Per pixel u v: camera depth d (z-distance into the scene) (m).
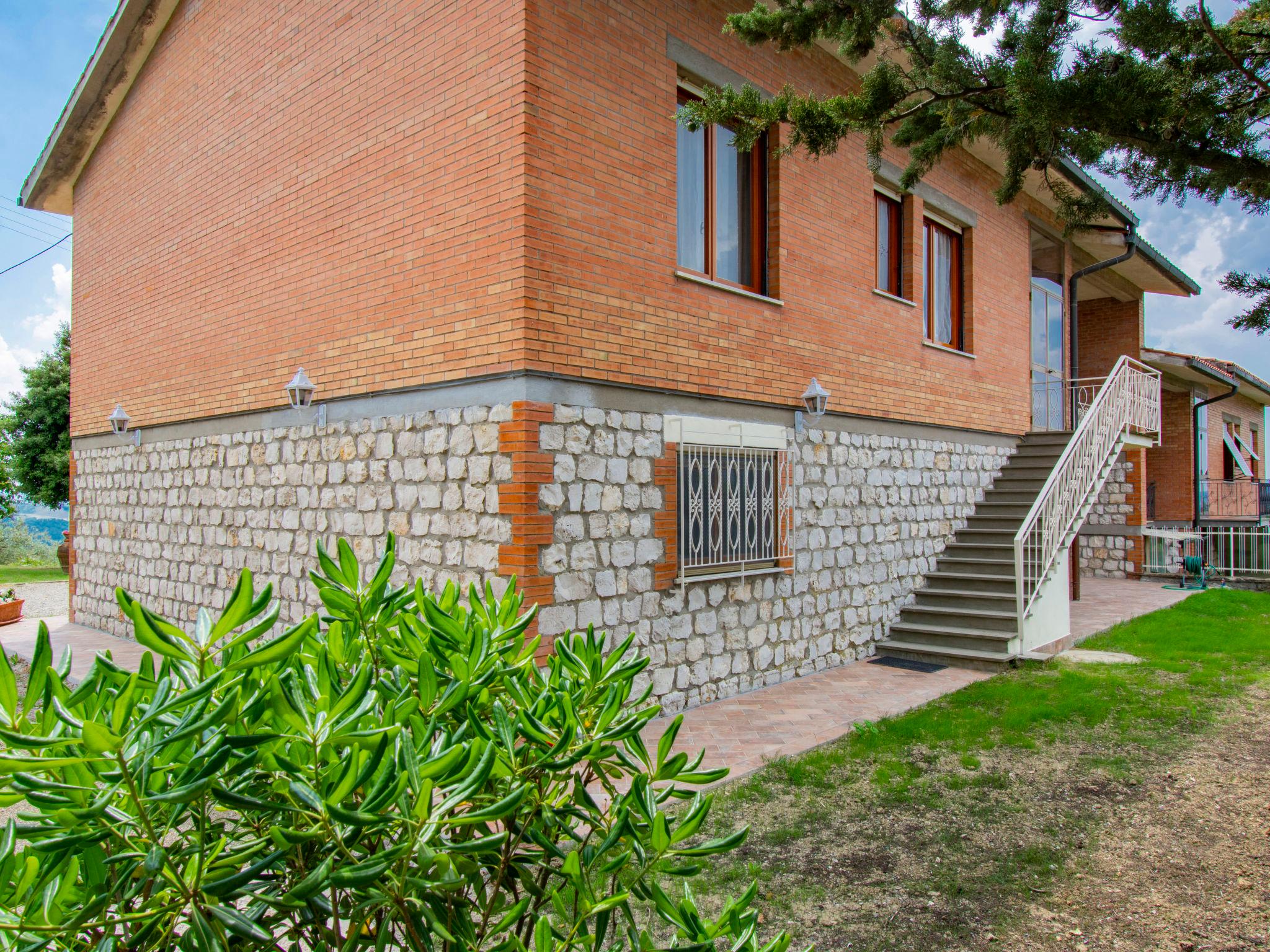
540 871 1.90
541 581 5.96
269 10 8.54
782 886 3.97
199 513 9.76
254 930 1.33
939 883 4.00
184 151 10.01
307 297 8.06
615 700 1.82
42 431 24.14
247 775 1.46
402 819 1.38
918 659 9.18
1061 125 4.60
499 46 6.12
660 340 6.97
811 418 8.68
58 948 1.34
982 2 4.90
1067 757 5.80
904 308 10.20
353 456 7.51
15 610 12.79
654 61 6.98
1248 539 16.69
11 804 1.31
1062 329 14.45
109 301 11.73
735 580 7.67
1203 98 4.38
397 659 1.87
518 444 5.94
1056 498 9.58
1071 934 3.55
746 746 6.09
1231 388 18.67
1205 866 4.14
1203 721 6.54
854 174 9.38
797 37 5.19
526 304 5.93
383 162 7.16
